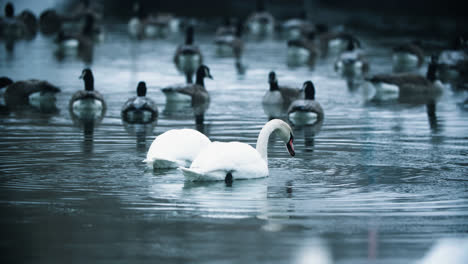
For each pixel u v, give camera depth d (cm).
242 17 7188
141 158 1587
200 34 5806
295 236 1055
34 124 2073
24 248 1005
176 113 2359
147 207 1201
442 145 1777
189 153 1471
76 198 1253
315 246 1009
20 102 2555
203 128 2053
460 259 941
